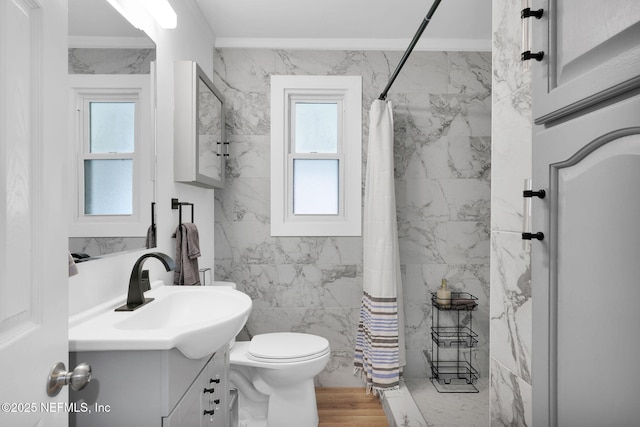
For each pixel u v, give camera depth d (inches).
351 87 112.9
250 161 112.2
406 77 113.3
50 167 28.2
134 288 56.1
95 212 51.9
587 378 29.3
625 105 25.7
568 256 32.0
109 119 54.8
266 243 112.2
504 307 47.9
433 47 112.9
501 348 48.7
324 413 96.2
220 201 111.7
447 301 105.7
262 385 86.3
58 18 29.4
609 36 27.3
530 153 42.4
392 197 100.4
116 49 56.8
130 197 60.9
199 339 43.3
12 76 24.0
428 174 113.2
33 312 26.4
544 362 34.8
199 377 51.4
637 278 24.7
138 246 63.8
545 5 35.4
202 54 100.9
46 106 27.6
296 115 116.5
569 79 32.3
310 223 112.3
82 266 49.9
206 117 89.5
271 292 112.0
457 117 113.7
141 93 64.6
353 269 112.6
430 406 93.9
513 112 45.8
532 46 37.9
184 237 78.6
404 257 112.4
